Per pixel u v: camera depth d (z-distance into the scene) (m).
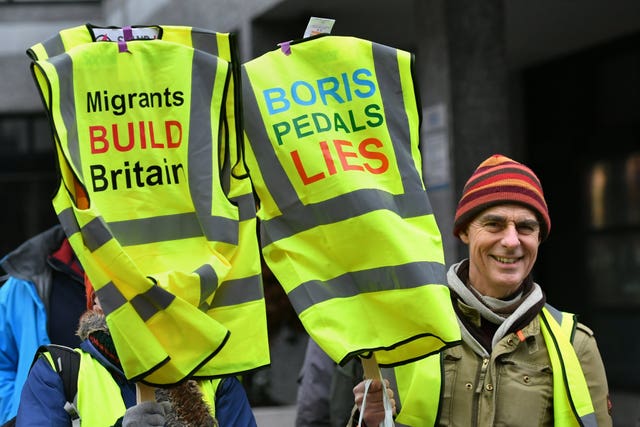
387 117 3.24
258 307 2.96
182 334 2.78
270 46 9.12
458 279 3.46
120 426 3.01
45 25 12.52
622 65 10.20
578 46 10.47
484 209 3.39
